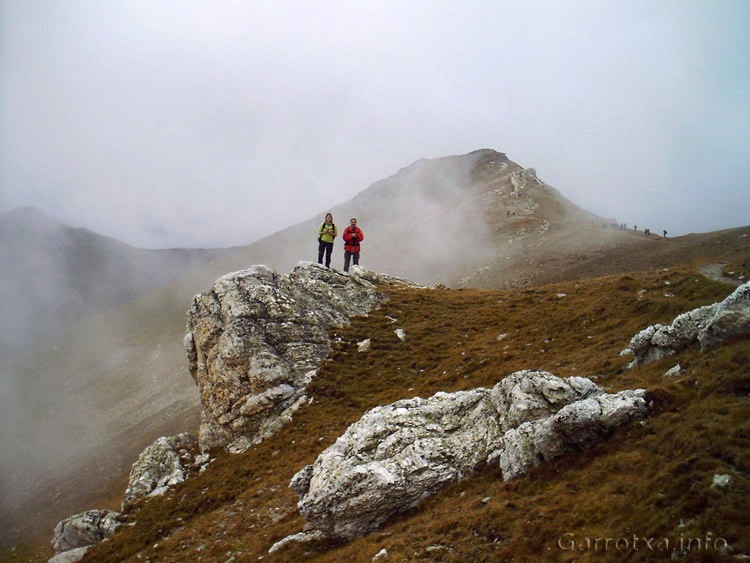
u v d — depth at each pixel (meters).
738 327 21.23
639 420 18.91
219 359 44.81
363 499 21.53
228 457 40.31
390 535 20.08
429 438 23.64
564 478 18.36
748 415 16.02
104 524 36.78
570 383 22.83
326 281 58.50
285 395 42.66
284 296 51.06
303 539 23.05
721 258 43.06
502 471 20.80
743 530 12.52
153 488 40.44
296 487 24.36
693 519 13.56
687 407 18.17
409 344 48.84
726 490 13.78
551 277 122.62
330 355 47.44
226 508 31.81
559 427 19.45
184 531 30.89
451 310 57.00
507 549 15.91
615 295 42.78
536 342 41.16
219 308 49.31
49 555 74.81
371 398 40.75
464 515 18.70
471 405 25.08
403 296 60.91
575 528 15.55
